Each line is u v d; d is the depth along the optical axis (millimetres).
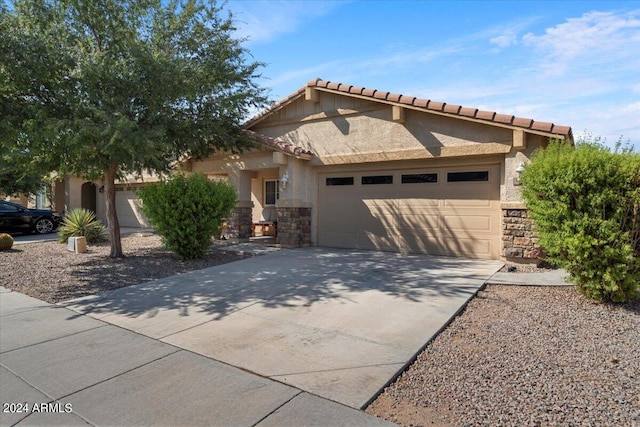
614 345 4488
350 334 4867
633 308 5750
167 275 8461
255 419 3088
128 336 4918
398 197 11188
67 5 8648
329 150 12039
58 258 10641
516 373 3826
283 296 6605
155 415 3160
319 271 8539
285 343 4617
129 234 17109
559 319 5359
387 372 3857
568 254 6070
